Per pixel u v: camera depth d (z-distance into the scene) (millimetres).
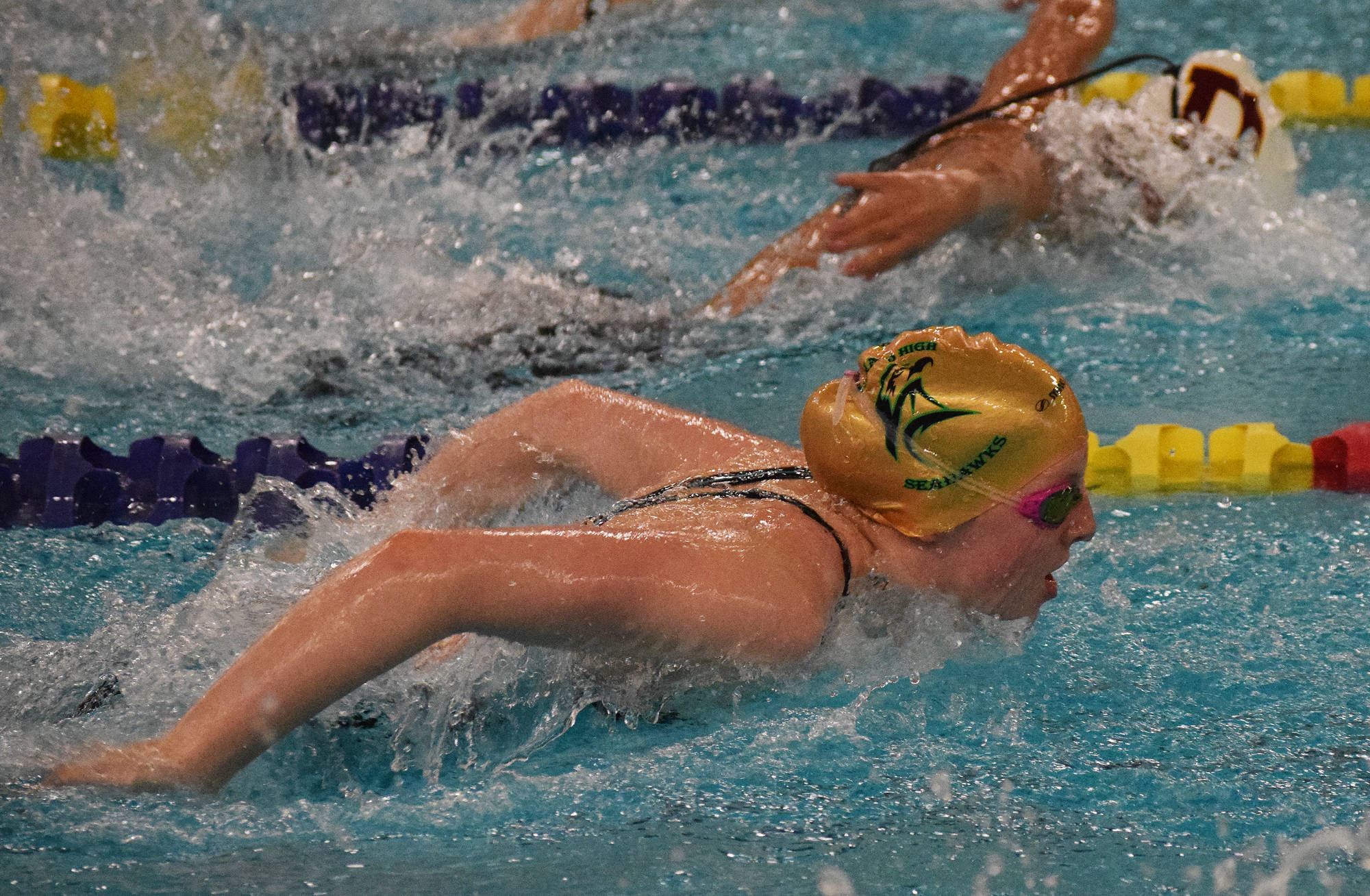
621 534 6453
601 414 8531
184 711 6887
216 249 16375
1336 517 10266
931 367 7047
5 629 8203
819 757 6684
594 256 16938
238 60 20469
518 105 22641
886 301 14992
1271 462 11266
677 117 22625
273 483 9422
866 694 7207
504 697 7125
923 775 6523
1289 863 5723
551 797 6355
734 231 18062
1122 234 15930
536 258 16781
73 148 19125
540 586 6070
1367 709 7199
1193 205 15977
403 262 15648
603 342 14070
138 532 10055
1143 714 7148
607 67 24750
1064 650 7949
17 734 6637
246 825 6004
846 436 7055
